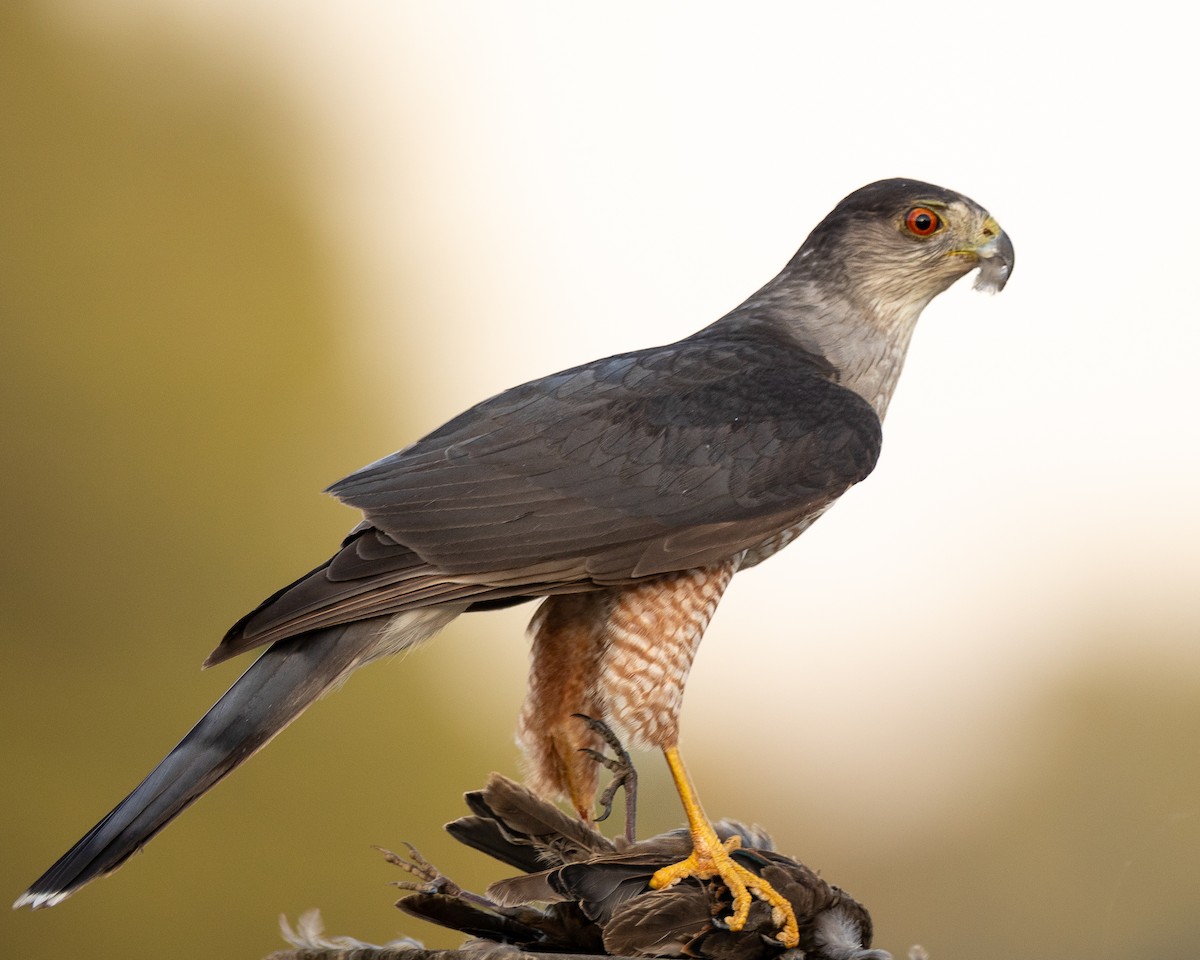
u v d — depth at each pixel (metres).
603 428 6.32
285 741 15.03
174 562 16.06
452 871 15.34
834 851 19.33
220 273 18.03
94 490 15.88
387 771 15.50
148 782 5.42
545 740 6.33
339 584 5.71
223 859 14.28
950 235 7.22
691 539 6.18
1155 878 12.84
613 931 5.12
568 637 6.32
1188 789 16.92
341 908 14.73
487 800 5.54
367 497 6.00
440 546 5.91
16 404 15.98
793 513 6.34
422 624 6.00
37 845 14.08
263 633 5.55
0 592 15.23
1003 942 16.53
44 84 17.66
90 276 17.08
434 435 6.35
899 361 7.43
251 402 17.53
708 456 6.30
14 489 15.58
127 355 16.80
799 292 7.39
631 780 5.90
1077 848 16.88
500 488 6.11
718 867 5.37
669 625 6.20
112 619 15.49
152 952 13.80
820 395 6.68
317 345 18.67
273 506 17.17
